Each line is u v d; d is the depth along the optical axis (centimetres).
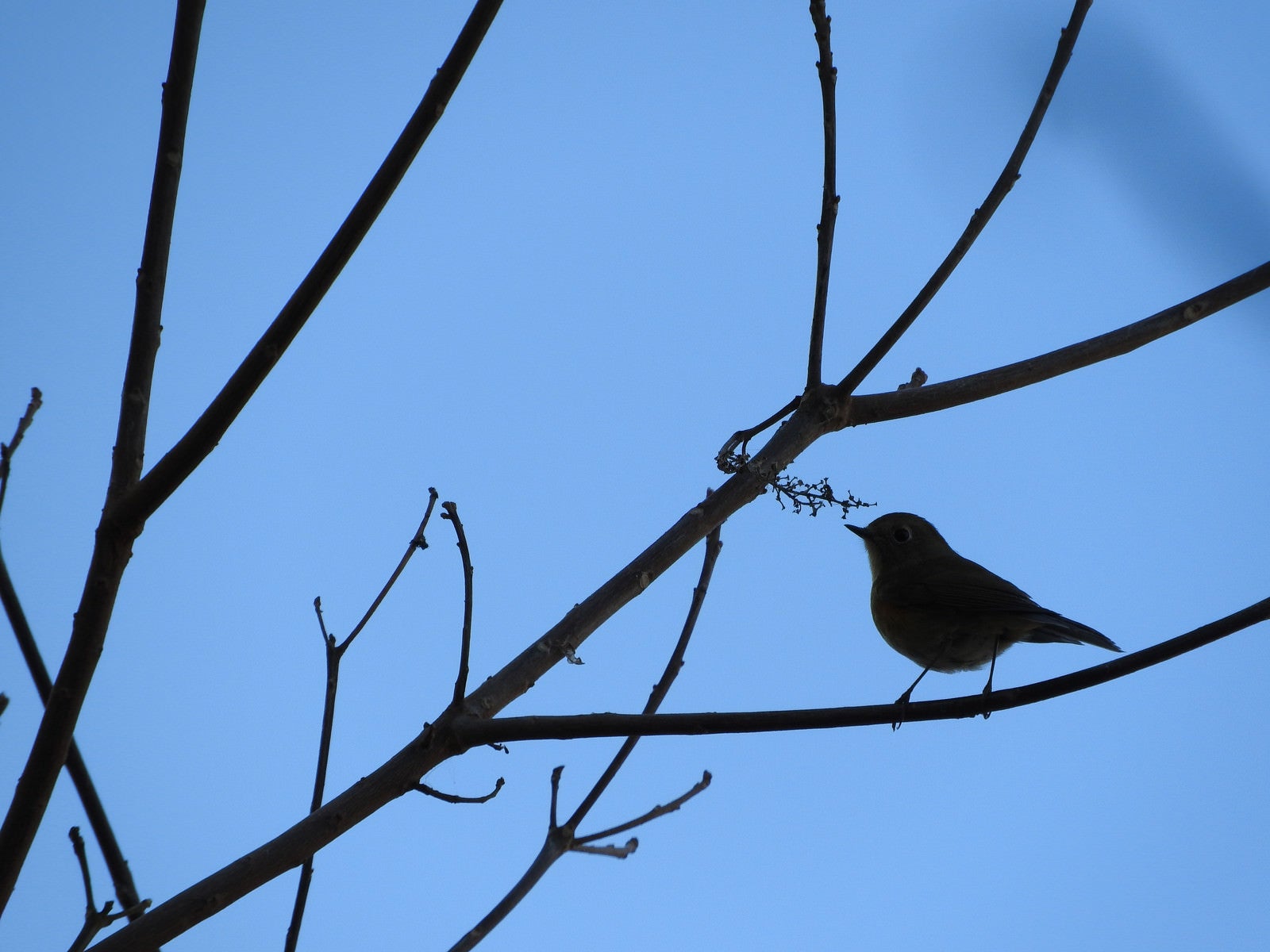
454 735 682
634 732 676
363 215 627
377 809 671
